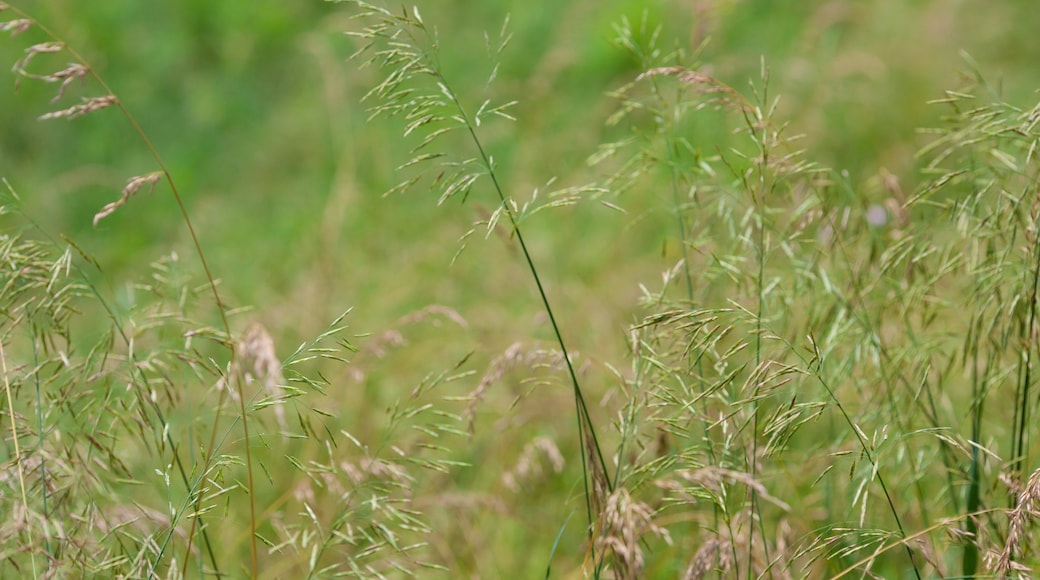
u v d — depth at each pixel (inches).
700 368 103.3
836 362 115.2
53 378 96.4
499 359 105.1
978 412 105.2
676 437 104.9
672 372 94.3
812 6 281.7
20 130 259.3
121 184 238.4
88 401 98.4
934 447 115.2
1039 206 96.7
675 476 106.7
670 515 120.0
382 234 214.1
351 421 152.5
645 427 115.0
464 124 95.2
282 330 178.4
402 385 163.3
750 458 102.1
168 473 92.9
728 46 270.8
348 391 157.4
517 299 190.2
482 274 198.5
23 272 95.2
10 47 278.2
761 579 97.3
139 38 289.0
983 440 124.0
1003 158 103.4
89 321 177.0
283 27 295.4
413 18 96.3
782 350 106.9
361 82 262.7
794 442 136.8
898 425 109.9
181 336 108.3
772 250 109.0
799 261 112.5
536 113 246.2
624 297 180.1
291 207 233.0
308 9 306.5
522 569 129.4
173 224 228.4
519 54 279.4
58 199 228.5
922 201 109.1
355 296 191.3
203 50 289.4
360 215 219.0
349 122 241.1
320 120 260.4
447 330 180.4
